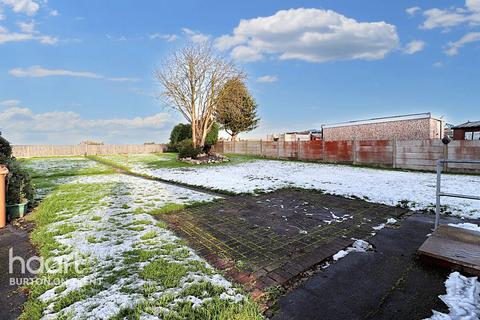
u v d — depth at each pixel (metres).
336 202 5.80
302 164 14.86
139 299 2.14
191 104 16.83
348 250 3.25
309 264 2.87
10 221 4.52
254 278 2.57
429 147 11.44
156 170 12.28
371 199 6.02
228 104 18.14
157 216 4.72
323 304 2.17
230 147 23.08
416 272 2.67
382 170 11.92
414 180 8.79
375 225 4.21
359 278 2.58
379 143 13.13
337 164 14.70
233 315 1.95
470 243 2.95
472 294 2.25
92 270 2.66
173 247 3.25
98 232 3.77
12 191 4.64
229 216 4.73
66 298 2.18
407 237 3.67
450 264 2.65
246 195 6.57
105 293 2.24
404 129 16.83
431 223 4.29
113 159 18.84
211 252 3.18
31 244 3.47
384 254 3.12
